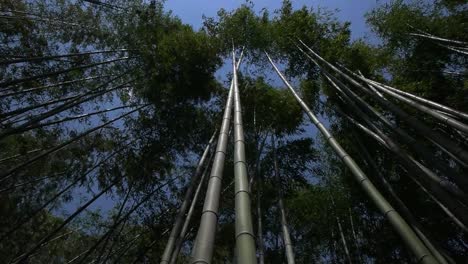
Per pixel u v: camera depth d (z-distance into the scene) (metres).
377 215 8.36
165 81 8.17
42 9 8.60
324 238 9.09
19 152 7.91
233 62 7.46
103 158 8.51
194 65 8.25
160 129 8.31
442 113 5.38
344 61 9.20
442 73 8.93
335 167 9.11
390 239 7.65
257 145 8.70
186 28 9.03
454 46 8.38
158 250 8.30
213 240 2.47
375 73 9.62
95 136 8.74
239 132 4.19
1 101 7.97
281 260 8.33
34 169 8.23
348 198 8.63
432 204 7.49
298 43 10.31
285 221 6.22
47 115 5.59
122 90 9.11
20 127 5.17
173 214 8.08
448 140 4.48
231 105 5.25
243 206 2.82
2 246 7.82
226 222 8.77
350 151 8.47
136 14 9.04
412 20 9.73
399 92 6.60
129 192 7.73
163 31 8.95
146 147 8.23
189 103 8.45
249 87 8.91
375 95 6.59
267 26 10.03
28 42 8.24
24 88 8.15
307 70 10.06
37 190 8.02
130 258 8.77
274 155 8.30
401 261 7.70
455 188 4.13
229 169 8.62
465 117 4.74
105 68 9.10
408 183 7.82
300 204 8.74
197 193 6.22
